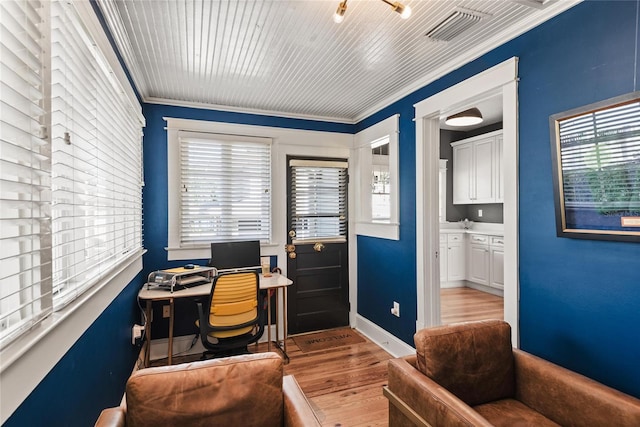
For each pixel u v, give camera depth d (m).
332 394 2.44
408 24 1.89
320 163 3.75
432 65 2.45
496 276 4.86
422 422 1.39
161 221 3.10
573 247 1.66
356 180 3.89
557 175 1.70
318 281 3.78
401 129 3.04
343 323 3.88
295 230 3.67
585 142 1.57
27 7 0.86
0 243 0.84
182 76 2.58
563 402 1.42
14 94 0.82
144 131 3.06
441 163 5.68
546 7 1.73
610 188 1.48
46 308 0.94
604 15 1.53
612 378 1.50
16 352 0.77
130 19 1.79
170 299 2.62
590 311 1.59
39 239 0.92
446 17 1.81
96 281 1.44
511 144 1.96
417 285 2.82
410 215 2.92
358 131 3.82
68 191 1.15
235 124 3.39
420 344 1.59
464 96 2.31
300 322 3.70
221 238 3.33
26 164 0.87
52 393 1.00
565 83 1.69
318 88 2.89
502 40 2.02
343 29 1.93
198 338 3.20
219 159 3.33
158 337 3.09
